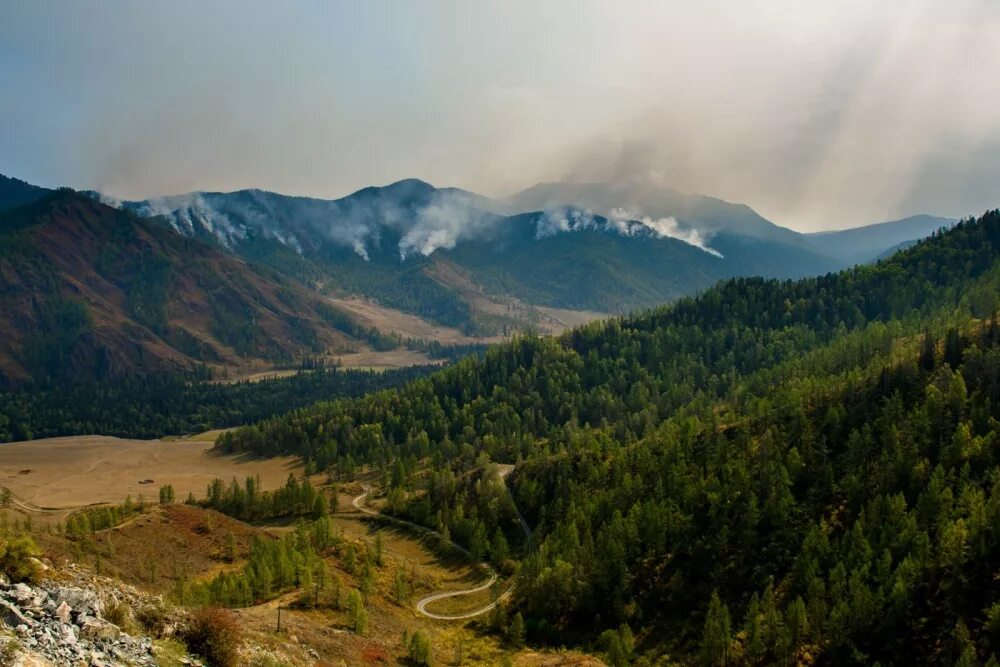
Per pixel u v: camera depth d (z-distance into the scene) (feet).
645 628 433.89
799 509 481.87
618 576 463.01
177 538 456.04
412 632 387.75
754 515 477.36
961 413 510.58
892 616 368.07
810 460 529.04
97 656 126.41
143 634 153.58
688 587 453.58
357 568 479.82
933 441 499.10
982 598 368.27
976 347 588.09
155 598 181.98
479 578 541.34
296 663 213.87
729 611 424.87
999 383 536.42
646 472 591.78
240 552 457.68
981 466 461.78
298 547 477.77
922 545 398.01
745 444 580.30
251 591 362.74
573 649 418.31
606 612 450.30
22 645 116.26
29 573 161.48
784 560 447.83
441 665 347.56
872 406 570.46
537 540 584.81
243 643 193.88
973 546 387.75
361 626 344.69
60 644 124.47
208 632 165.27
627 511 550.77
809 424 569.64
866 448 510.58
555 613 455.22
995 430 483.51
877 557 412.57
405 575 509.35
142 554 410.52
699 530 496.23
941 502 430.61
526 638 435.94
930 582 384.88
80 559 349.20
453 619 458.50
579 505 582.35
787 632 368.27
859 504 471.62
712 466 559.79
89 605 150.61
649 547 493.36
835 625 367.04
